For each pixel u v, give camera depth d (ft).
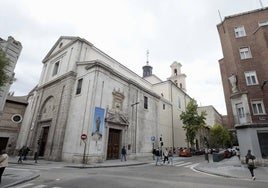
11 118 88.79
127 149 72.54
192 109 120.26
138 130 81.56
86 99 61.57
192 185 25.25
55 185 23.99
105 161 60.75
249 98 58.18
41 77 93.35
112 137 68.49
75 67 71.87
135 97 84.48
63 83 72.43
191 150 115.55
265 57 58.23
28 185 24.13
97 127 58.95
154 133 93.50
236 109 60.70
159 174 36.68
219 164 57.11
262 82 57.88
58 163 53.06
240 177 33.55
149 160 78.13
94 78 63.31
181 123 128.98
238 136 57.52
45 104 81.30
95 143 57.21
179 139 120.78
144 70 155.94
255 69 60.34
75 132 59.72
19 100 93.71
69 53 77.97
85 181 26.71
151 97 98.68
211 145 172.45
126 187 23.21
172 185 25.04
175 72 171.32
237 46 65.82
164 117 108.88
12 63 45.11
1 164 23.73
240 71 62.34
